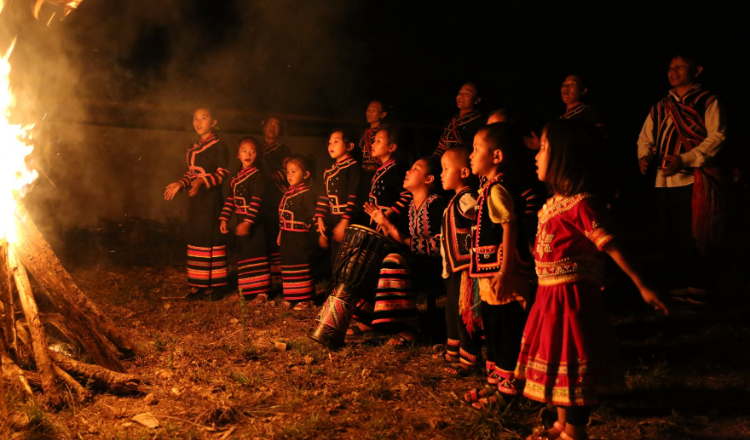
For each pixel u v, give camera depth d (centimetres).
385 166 455
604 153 270
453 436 307
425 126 903
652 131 527
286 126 901
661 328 462
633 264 254
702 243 491
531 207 409
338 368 400
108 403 339
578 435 273
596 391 264
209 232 598
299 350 433
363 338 461
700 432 307
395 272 439
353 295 436
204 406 338
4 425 298
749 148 709
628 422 319
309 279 561
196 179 590
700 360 399
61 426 305
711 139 480
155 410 333
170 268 739
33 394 325
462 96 554
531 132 471
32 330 344
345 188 520
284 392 359
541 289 279
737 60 933
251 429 314
